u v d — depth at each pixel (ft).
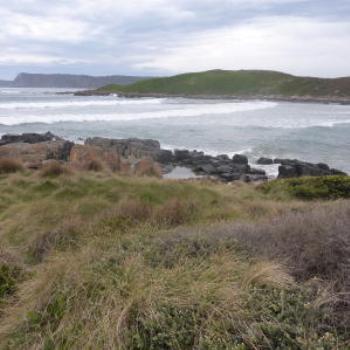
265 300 9.29
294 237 12.64
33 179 33.86
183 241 13.32
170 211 22.57
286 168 61.16
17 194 30.01
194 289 9.93
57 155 64.64
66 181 32.07
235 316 8.80
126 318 9.25
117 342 8.70
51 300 10.82
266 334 8.21
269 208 26.40
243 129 122.52
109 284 10.75
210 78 493.77
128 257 12.30
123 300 9.80
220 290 9.69
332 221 13.55
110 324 9.15
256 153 85.51
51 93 453.17
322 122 148.15
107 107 193.06
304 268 10.93
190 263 11.55
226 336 8.32
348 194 35.27
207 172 65.46
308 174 61.00
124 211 22.18
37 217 23.39
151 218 20.99
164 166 68.44
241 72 509.76
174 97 422.82
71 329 9.57
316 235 12.32
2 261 14.37
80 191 29.76
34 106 173.27
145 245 13.75
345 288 9.64
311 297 9.34
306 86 403.54
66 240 18.34
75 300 10.43
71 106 188.03
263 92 430.20
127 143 79.87
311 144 96.78
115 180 33.37
